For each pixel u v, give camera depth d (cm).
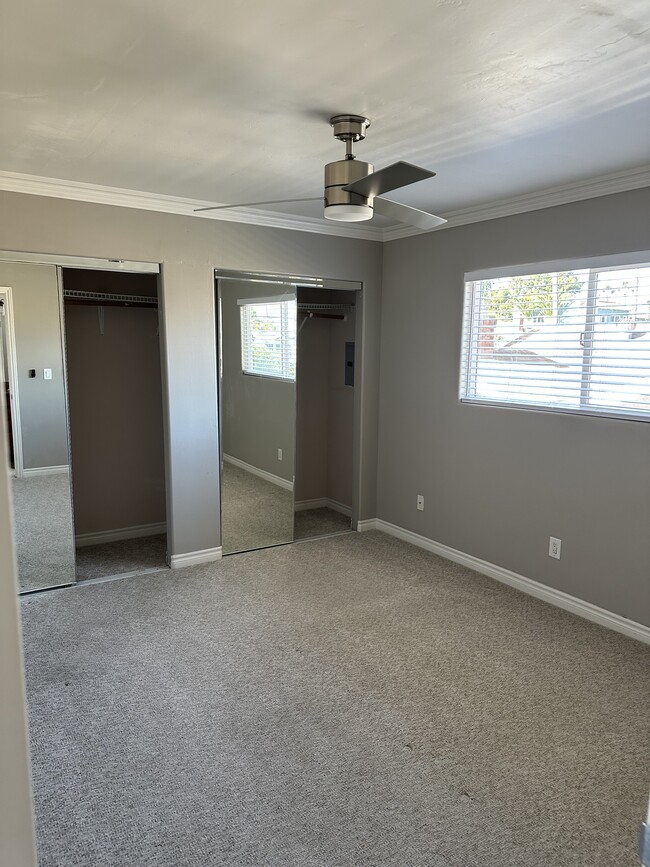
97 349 452
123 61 189
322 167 309
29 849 72
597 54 183
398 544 475
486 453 406
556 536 364
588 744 239
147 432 482
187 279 395
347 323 528
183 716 254
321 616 347
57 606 358
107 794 211
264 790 214
